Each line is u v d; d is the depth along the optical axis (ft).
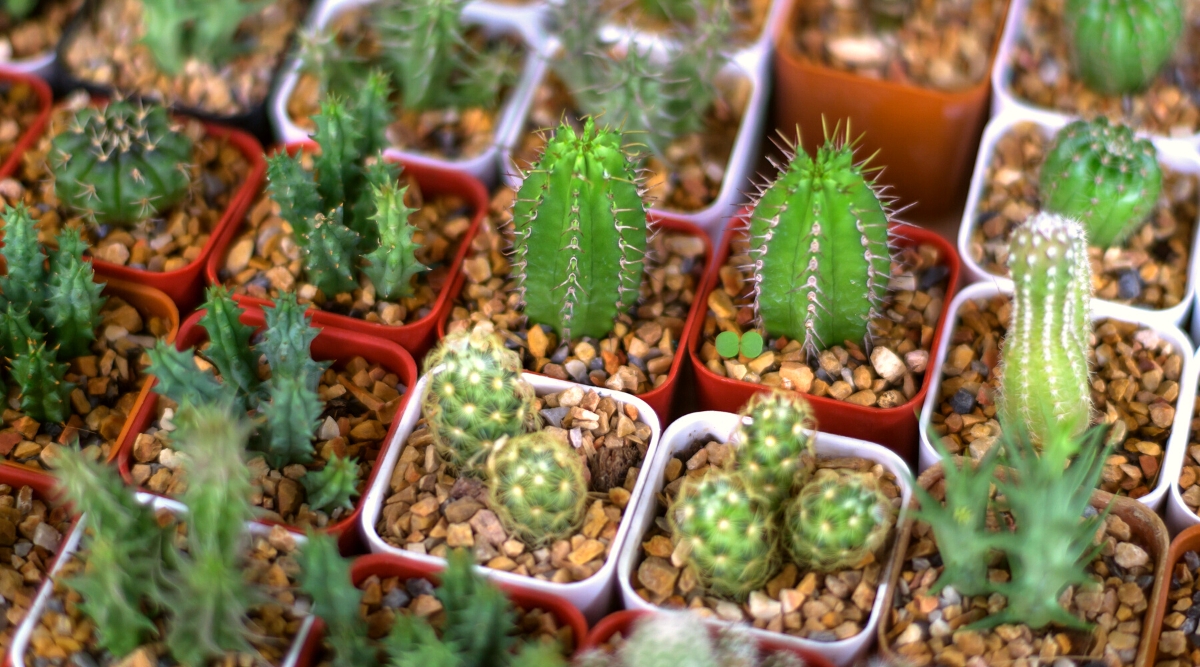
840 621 1.14
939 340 1.30
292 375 1.22
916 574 1.16
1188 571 1.18
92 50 1.55
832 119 1.56
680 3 1.60
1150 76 1.50
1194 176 1.44
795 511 1.13
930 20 1.59
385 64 1.55
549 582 1.16
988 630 1.13
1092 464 1.21
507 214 1.42
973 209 1.42
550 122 1.52
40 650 1.13
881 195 1.46
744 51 1.55
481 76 1.51
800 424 1.14
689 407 1.42
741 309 1.34
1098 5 1.46
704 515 1.09
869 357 1.31
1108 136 1.35
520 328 1.35
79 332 1.30
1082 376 1.20
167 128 1.39
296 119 1.52
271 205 1.42
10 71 1.52
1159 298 1.37
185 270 1.36
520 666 1.03
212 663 1.11
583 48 1.50
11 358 1.29
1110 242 1.39
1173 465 1.24
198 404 1.18
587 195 1.20
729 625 1.11
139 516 1.09
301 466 1.23
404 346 1.34
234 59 1.55
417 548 1.19
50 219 1.41
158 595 1.07
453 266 1.36
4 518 1.22
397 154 1.46
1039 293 1.15
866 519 1.10
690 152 1.50
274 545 1.17
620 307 1.32
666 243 1.40
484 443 1.18
